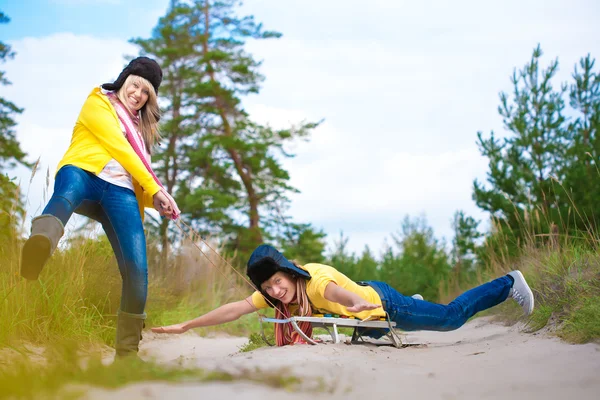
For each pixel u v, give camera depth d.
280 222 28.25
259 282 4.54
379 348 4.45
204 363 3.37
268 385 2.70
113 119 4.04
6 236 5.24
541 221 10.50
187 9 28.55
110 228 3.93
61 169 3.87
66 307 4.96
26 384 2.31
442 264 17.52
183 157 28.03
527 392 2.70
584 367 3.22
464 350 4.33
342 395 2.63
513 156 13.17
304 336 4.38
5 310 4.44
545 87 13.57
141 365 2.85
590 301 4.66
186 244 10.03
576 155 12.48
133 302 3.88
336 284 4.44
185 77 28.08
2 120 21.91
